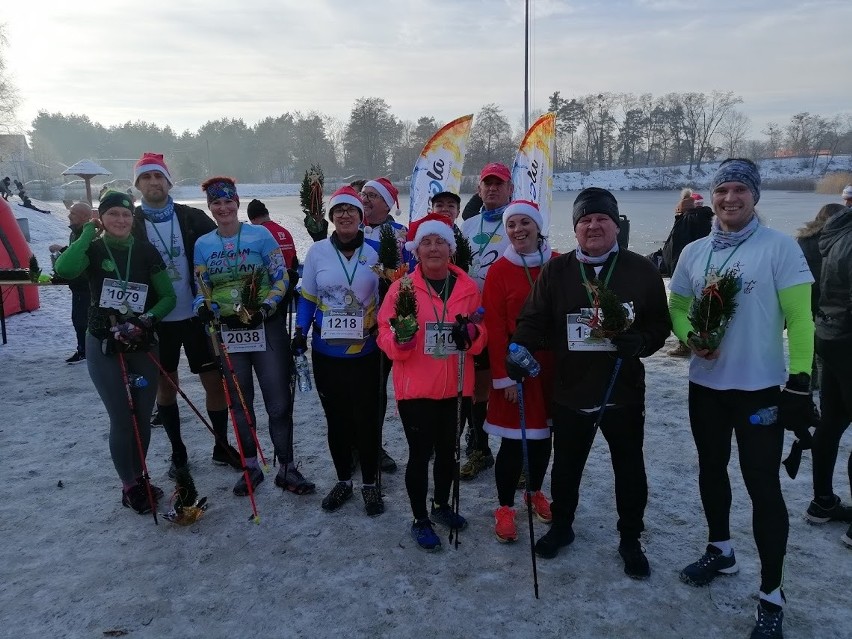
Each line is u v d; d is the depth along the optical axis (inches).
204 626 109.6
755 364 106.4
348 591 118.4
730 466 167.9
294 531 140.6
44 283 179.9
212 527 142.9
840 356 127.4
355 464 175.5
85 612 113.6
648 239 884.6
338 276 142.7
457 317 124.9
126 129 5684.1
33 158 4658.0
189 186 3890.3
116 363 141.2
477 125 3398.1
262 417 215.5
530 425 130.4
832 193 2308.1
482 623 108.7
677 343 305.0
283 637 106.5
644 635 105.1
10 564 129.4
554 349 121.6
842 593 114.3
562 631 106.3
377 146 3956.7
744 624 107.3
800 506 145.9
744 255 107.7
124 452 146.6
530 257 134.1
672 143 4202.8
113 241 140.7
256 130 4815.5
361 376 143.6
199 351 163.2
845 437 185.2
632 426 117.0
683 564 124.6
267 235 156.0
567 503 127.0
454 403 134.9
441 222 128.6
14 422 215.9
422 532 133.5
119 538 139.0
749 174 106.2
